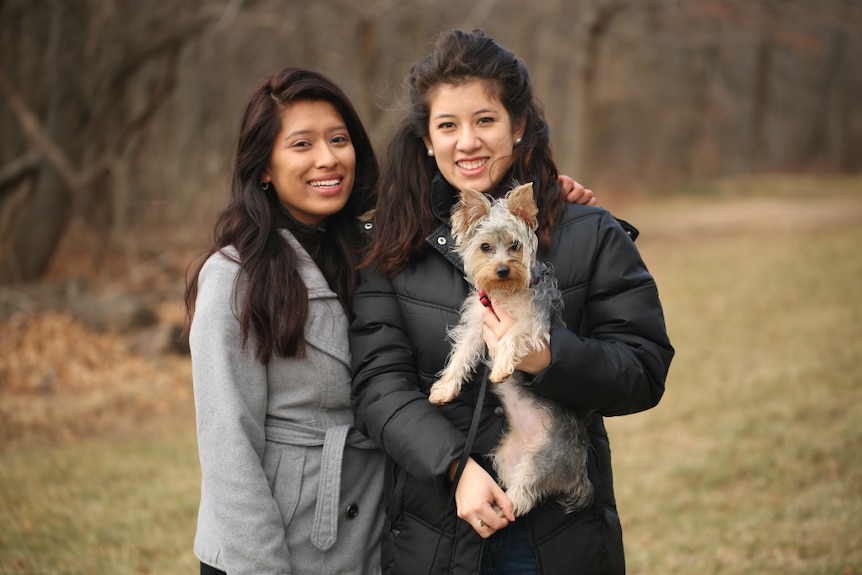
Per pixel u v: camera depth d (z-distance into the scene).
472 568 2.98
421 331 3.26
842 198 29.73
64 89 17.17
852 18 21.67
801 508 6.19
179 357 12.74
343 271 3.43
